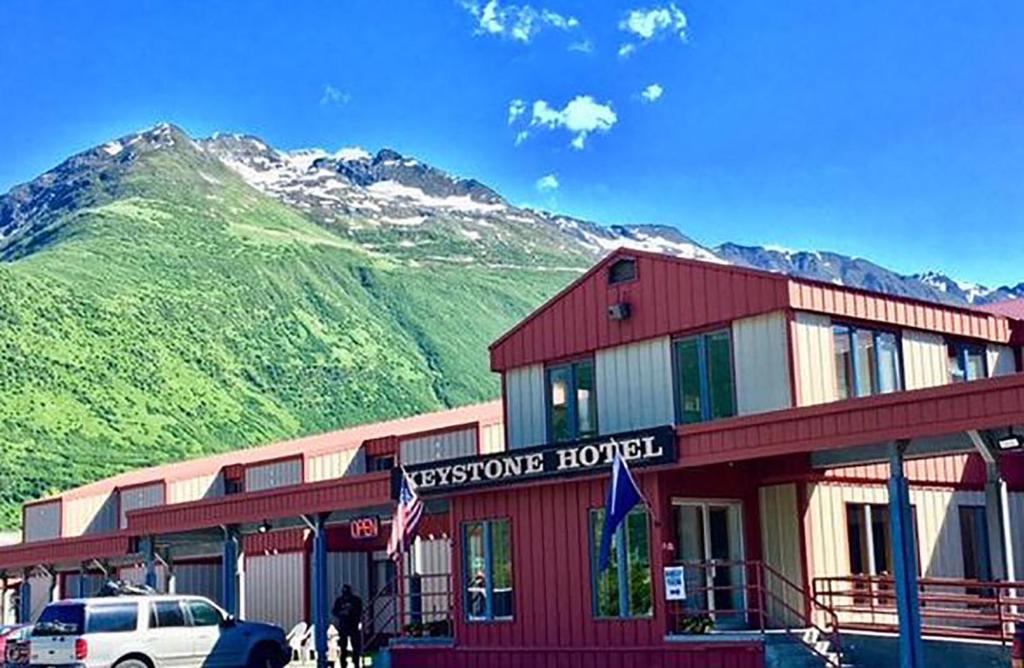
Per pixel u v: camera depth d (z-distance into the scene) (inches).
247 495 1144.2
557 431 1021.8
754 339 894.4
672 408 940.0
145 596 953.5
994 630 914.7
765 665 774.5
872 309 925.2
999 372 1031.0
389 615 1393.9
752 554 881.5
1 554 1547.7
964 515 976.9
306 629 1270.9
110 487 1961.1
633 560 846.5
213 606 983.0
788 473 871.1
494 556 939.3
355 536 1172.5
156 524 1256.2
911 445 784.9
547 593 895.1
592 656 858.8
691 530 863.1
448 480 954.7
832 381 892.6
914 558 719.7
